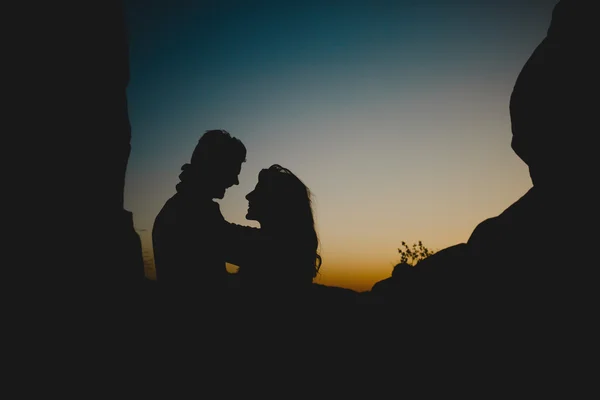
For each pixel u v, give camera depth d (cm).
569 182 239
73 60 140
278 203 243
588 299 206
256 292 224
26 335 115
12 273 114
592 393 179
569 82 236
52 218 129
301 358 192
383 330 239
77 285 135
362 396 179
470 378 201
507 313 234
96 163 152
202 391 154
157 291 199
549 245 241
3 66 116
